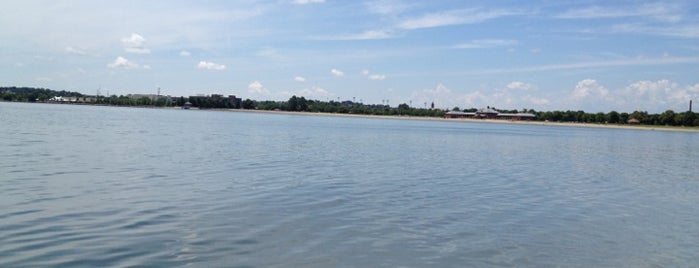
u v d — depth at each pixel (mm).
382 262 19172
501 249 21547
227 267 17859
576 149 93625
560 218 28234
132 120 144250
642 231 25922
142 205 27016
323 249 20406
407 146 82750
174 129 105438
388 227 24422
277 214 26109
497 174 47906
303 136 99688
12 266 16828
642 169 59062
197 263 18094
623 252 21953
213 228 22812
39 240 19781
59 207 25703
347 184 37250
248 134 98125
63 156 48031
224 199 29531
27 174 36094
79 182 33531
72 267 17000
